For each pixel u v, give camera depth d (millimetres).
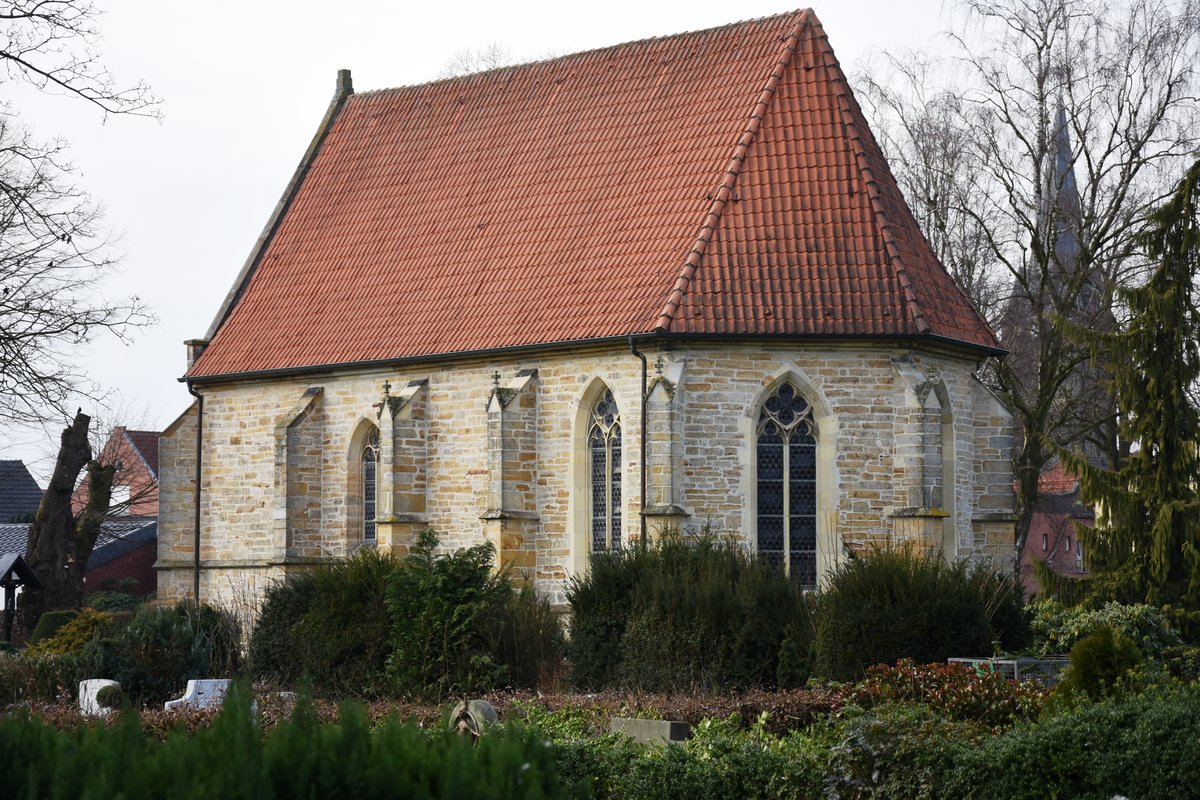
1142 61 51750
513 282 45875
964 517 42656
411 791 11414
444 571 35188
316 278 52000
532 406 43781
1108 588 41375
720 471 40469
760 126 43250
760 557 36562
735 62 45875
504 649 35156
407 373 46938
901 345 40469
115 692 30500
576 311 43219
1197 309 41875
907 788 18922
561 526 43188
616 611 35000
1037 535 84812
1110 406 55000
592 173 46750
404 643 34719
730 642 33188
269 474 50531
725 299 40562
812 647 32344
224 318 53438
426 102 53875
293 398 50125
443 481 45906
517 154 49406
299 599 38500
